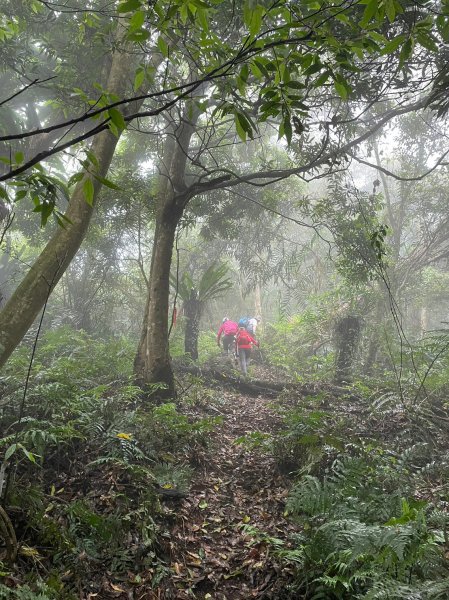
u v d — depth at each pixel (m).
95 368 7.51
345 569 2.87
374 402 6.48
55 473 4.19
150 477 4.40
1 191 1.60
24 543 3.14
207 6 2.05
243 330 11.09
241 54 1.75
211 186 7.04
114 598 3.06
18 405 4.95
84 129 10.66
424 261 14.05
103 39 6.18
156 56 6.51
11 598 2.59
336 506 3.61
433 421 6.21
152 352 7.20
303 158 8.98
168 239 7.51
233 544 3.86
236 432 6.41
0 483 3.20
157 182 10.10
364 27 2.10
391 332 10.52
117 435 4.61
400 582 2.55
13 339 4.69
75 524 3.45
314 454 4.65
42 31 8.51
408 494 4.08
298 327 14.99
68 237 5.07
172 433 5.35
